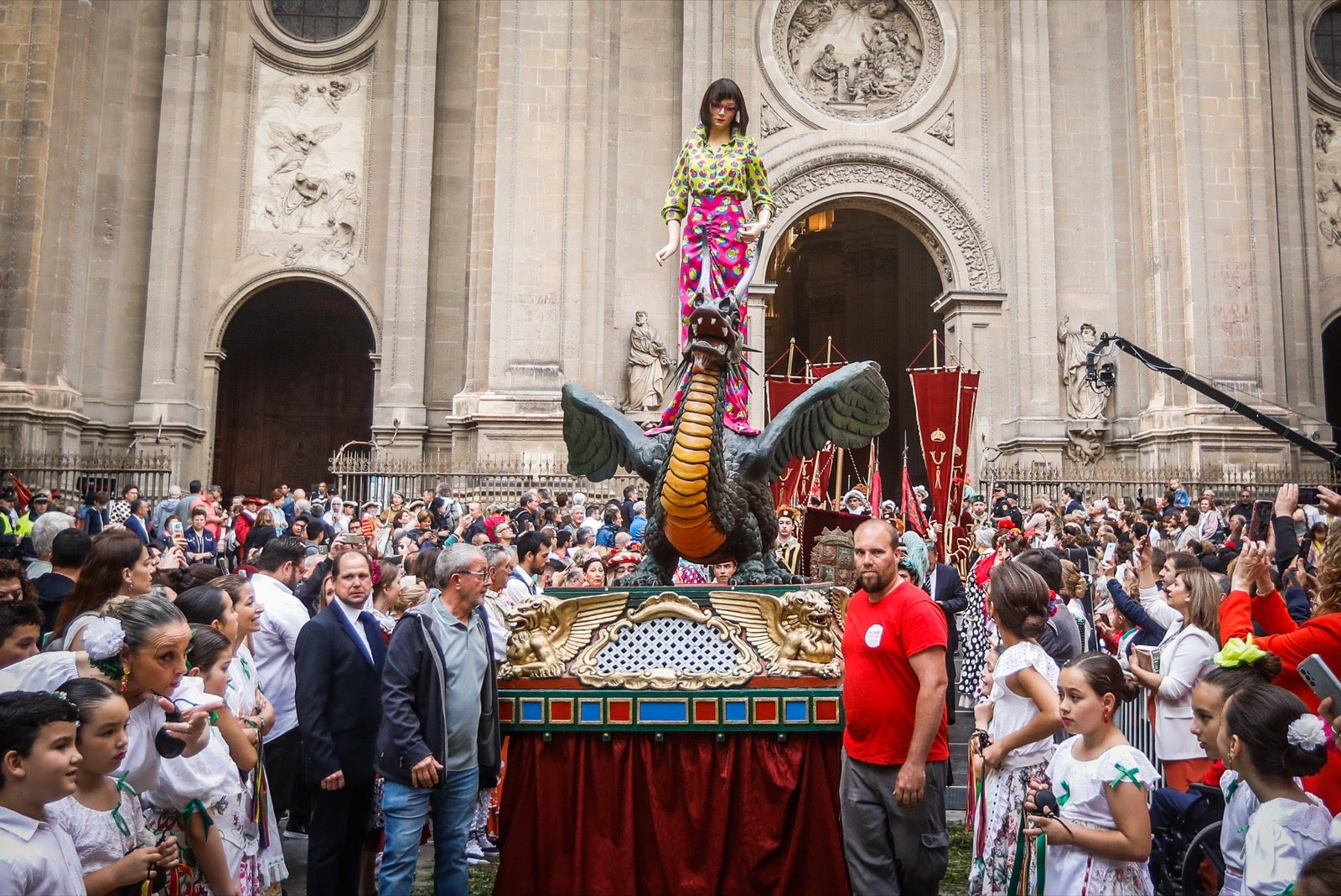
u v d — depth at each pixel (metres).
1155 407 25.25
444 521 19.61
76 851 4.23
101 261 25.27
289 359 34.28
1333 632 5.02
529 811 6.26
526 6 25.48
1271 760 4.26
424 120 26.25
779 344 39.06
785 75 27.25
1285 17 27.52
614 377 25.91
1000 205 27.00
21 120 23.78
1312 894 2.95
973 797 7.01
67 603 6.34
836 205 27.39
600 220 25.69
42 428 23.28
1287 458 24.55
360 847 6.65
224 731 5.29
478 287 25.41
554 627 6.45
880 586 5.75
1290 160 27.02
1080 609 10.30
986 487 24.77
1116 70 27.25
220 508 20.62
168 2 26.05
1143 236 26.20
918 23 27.75
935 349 25.70
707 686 6.19
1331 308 26.98
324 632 6.52
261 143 26.77
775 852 6.08
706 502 6.25
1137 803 4.77
